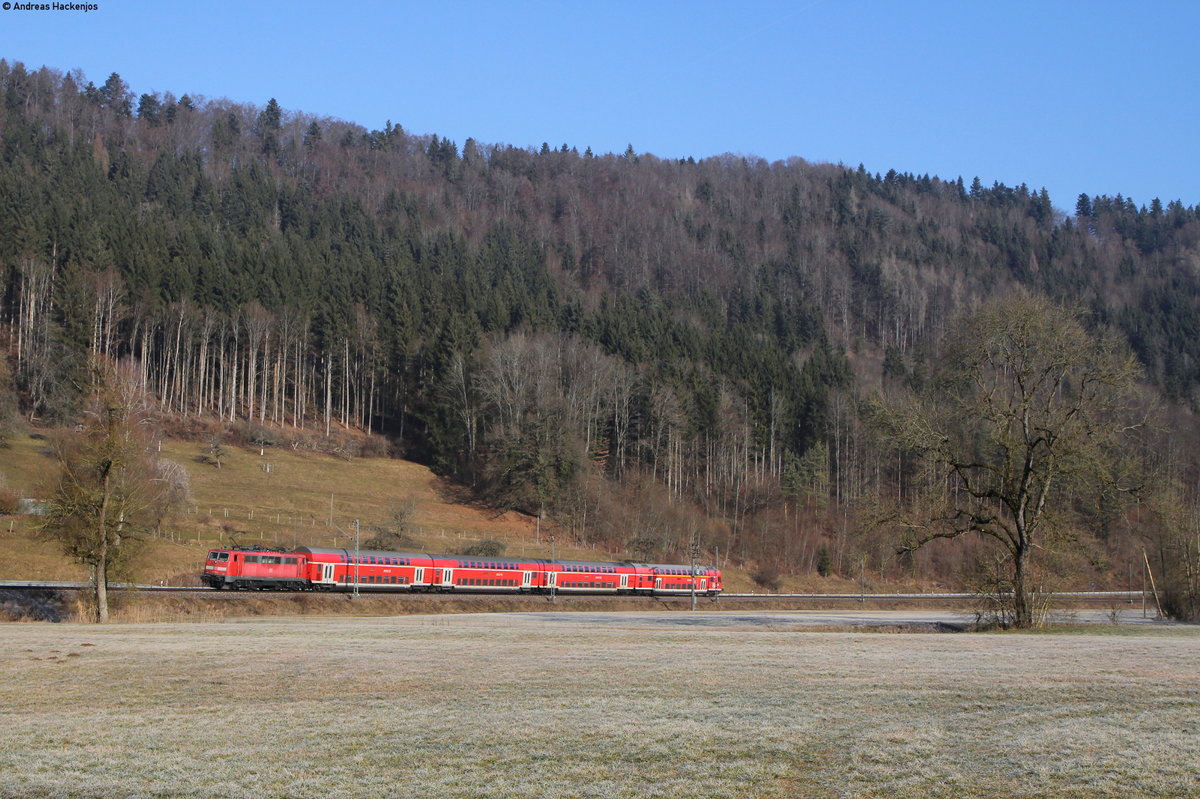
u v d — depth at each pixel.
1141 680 24.38
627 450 159.12
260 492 122.88
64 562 80.19
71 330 137.88
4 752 18.88
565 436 138.38
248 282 165.62
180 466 107.69
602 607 87.44
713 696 23.06
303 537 103.75
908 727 19.14
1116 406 50.16
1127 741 17.45
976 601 54.81
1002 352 50.44
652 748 18.11
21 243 151.62
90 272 146.50
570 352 157.75
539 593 90.19
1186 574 69.50
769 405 170.00
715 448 159.38
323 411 170.88
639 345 170.38
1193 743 17.23
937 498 52.50
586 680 25.84
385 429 168.88
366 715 21.53
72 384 128.62
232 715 21.86
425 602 77.62
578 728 19.80
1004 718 19.77
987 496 52.75
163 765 17.81
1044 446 52.34
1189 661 29.08
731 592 116.19
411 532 115.31
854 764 16.64
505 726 20.11
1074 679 24.73
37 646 34.94
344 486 133.62
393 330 171.88
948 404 60.56
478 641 38.47
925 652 32.81
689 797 15.27
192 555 88.19
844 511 145.62
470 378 152.12
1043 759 16.48
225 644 36.19
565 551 121.00
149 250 160.00
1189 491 102.62
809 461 150.75
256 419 157.12
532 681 25.81
